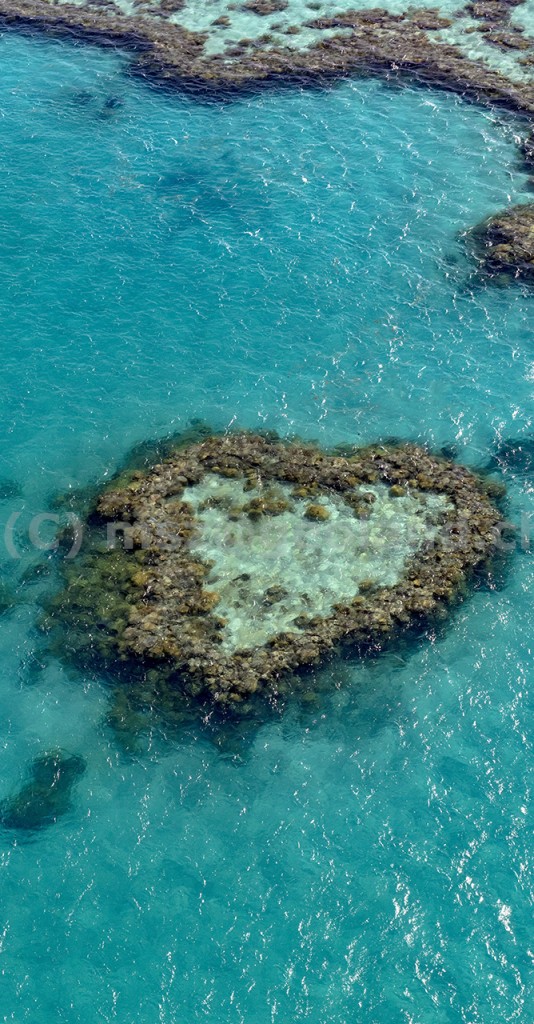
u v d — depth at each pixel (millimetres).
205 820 23141
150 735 24812
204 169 44625
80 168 44812
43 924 21359
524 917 21219
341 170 44312
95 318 37375
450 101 48469
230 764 24172
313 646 26125
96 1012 19969
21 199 42969
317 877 22000
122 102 49188
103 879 22109
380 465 31469
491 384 34531
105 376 35125
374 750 24391
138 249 40406
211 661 25750
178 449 32344
